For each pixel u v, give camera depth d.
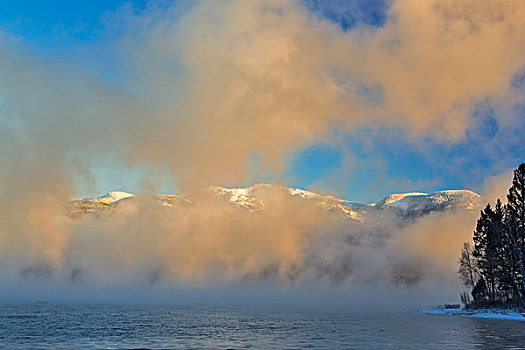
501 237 100.75
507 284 103.69
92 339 49.38
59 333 56.47
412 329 61.06
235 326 71.00
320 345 43.12
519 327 60.69
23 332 57.72
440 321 78.62
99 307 142.62
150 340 48.56
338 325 73.06
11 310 117.31
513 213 97.31
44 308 130.75
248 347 41.94
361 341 46.28
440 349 37.66
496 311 95.19
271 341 47.31
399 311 136.25
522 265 92.75
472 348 37.94
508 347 38.47
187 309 140.00
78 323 74.31
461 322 73.62
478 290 117.50
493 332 53.16
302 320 88.69
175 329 64.06
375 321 82.94
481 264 112.06
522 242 94.75
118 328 64.94
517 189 97.25
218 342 46.56
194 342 46.72
